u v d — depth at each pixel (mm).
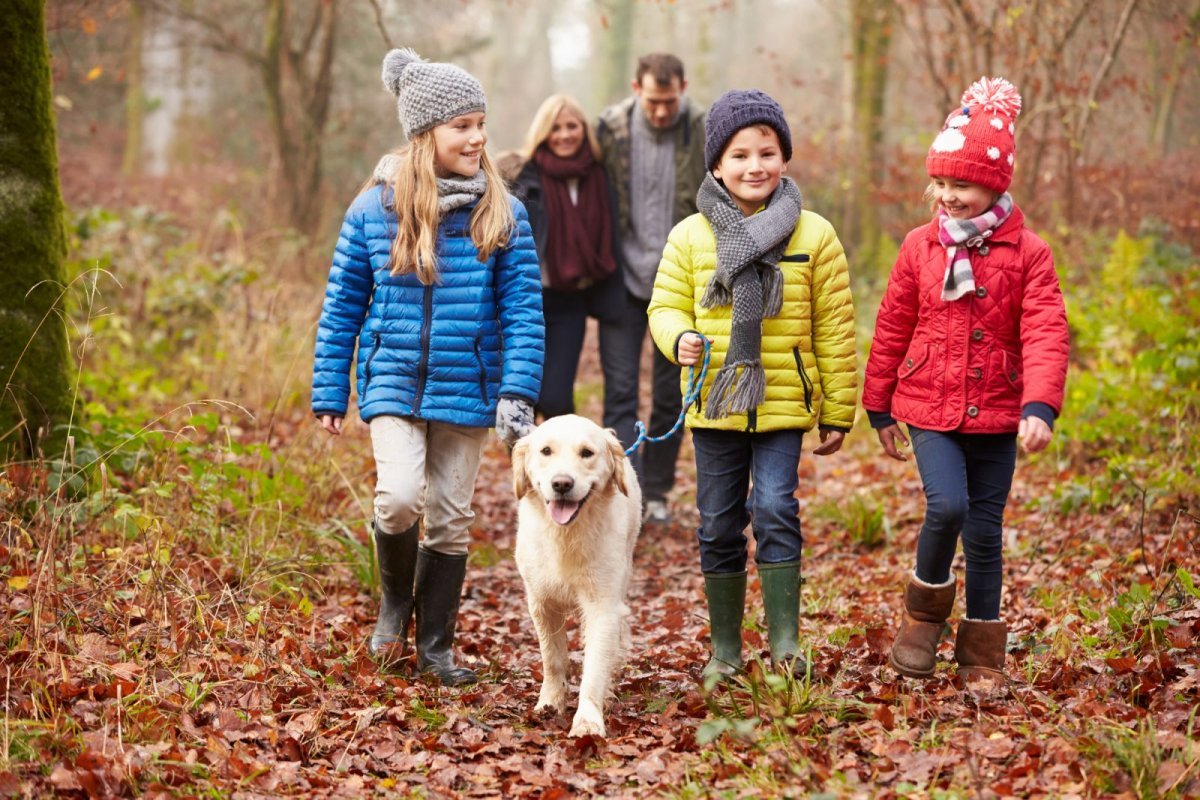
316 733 3480
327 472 6270
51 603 3893
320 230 16031
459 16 26422
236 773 3141
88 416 5645
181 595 4160
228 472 5480
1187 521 5473
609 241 6316
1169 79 14992
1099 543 5508
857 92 14250
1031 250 3684
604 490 3742
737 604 4078
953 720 3447
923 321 3811
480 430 4285
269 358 8211
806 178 16219
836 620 4922
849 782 3037
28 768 2969
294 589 4875
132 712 3344
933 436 3775
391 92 4273
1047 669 3873
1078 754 3033
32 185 5047
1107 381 7352
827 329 3990
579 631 5109
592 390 11039
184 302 9055
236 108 24453
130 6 16469
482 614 5277
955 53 11227
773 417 3938
